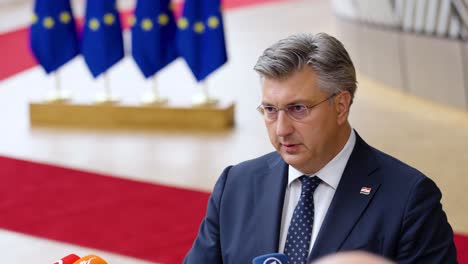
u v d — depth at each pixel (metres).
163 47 17.56
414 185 5.52
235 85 20.17
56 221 12.16
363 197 5.55
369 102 18.36
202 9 17.08
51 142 16.20
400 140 15.62
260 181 5.93
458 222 11.62
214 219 6.07
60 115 17.64
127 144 16.02
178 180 13.81
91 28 17.62
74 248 11.26
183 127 17.11
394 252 5.45
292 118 5.36
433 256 5.38
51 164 14.73
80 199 13.01
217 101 17.52
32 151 15.59
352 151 5.70
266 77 5.38
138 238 11.49
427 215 5.43
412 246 5.40
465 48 16.67
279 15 30.50
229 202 6.00
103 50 17.67
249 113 17.88
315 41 5.33
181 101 17.80
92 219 12.20
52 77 21.52
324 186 5.66
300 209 5.62
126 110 17.47
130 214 12.34
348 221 5.50
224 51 17.22
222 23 17.17
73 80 21.06
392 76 19.31
